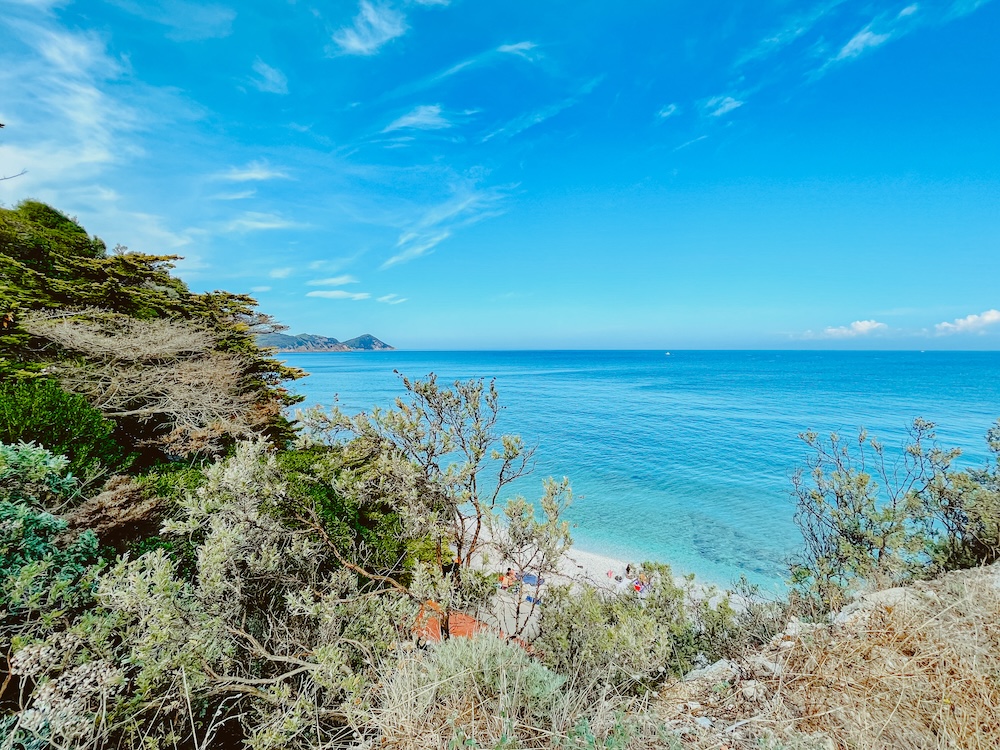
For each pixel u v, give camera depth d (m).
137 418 12.45
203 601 3.53
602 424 43.66
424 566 4.20
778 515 21.17
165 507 6.18
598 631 3.86
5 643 2.92
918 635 2.64
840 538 5.48
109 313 13.88
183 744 3.14
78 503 5.04
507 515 4.59
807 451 31.62
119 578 3.06
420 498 4.63
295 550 4.27
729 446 34.38
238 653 3.68
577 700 2.63
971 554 4.89
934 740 1.97
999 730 1.91
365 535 6.79
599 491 24.64
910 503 5.60
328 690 3.02
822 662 2.58
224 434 13.31
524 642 4.47
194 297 18.06
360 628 3.80
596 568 15.88
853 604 3.68
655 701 2.92
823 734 2.13
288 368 20.55
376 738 2.53
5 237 14.27
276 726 2.74
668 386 82.50
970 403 55.72
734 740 2.25
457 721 2.38
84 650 2.83
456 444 4.73
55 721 2.38
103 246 20.06
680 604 4.80
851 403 57.00
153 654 2.96
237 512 4.10
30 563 3.24
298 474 5.18
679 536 18.86
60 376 11.00
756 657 3.19
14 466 3.94
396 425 4.61
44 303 13.04
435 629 4.52
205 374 14.41
